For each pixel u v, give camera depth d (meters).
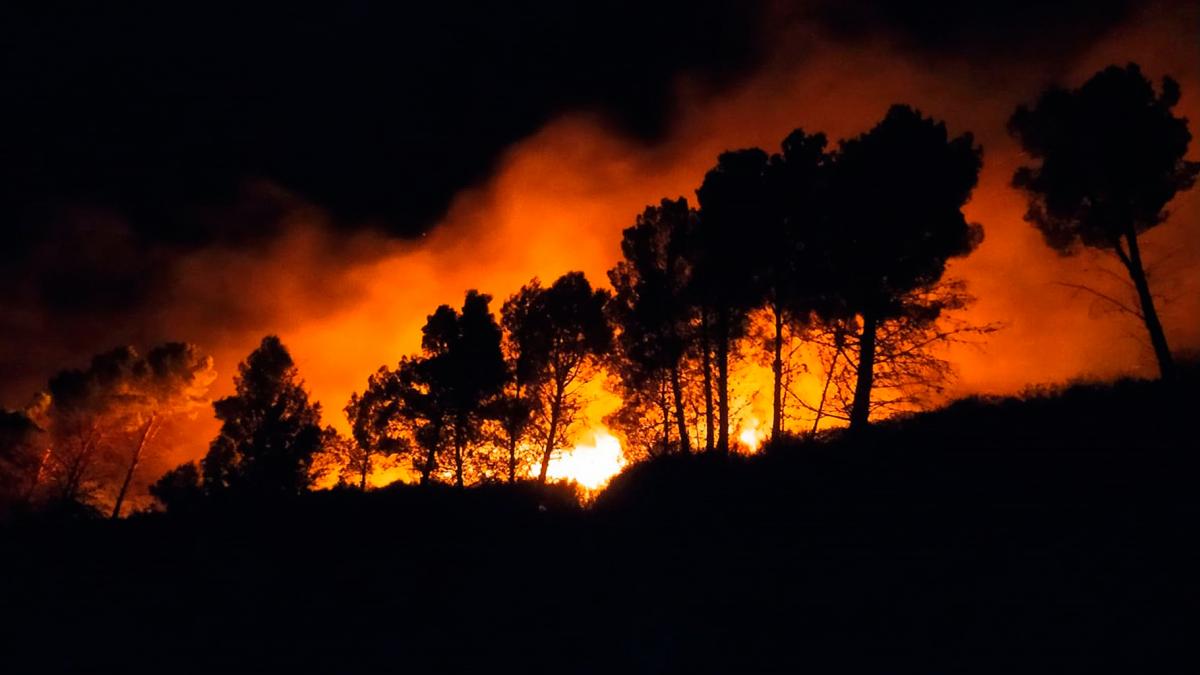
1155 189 24.09
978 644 8.79
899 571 11.11
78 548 19.36
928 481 14.31
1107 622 8.62
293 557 17.58
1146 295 23.58
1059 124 25.00
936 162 23.33
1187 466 12.53
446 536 18.47
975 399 20.28
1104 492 12.19
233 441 35.41
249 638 12.47
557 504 20.77
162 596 14.95
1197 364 22.02
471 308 33.69
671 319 29.41
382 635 12.34
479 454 32.78
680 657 10.07
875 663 8.88
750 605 11.15
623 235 30.84
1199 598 8.68
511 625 12.23
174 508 26.03
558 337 33.22
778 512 14.77
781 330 26.39
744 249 26.27
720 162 27.20
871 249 23.50
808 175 26.23
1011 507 12.41
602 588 13.27
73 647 12.22
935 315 23.44
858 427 20.27
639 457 28.27
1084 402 17.39
